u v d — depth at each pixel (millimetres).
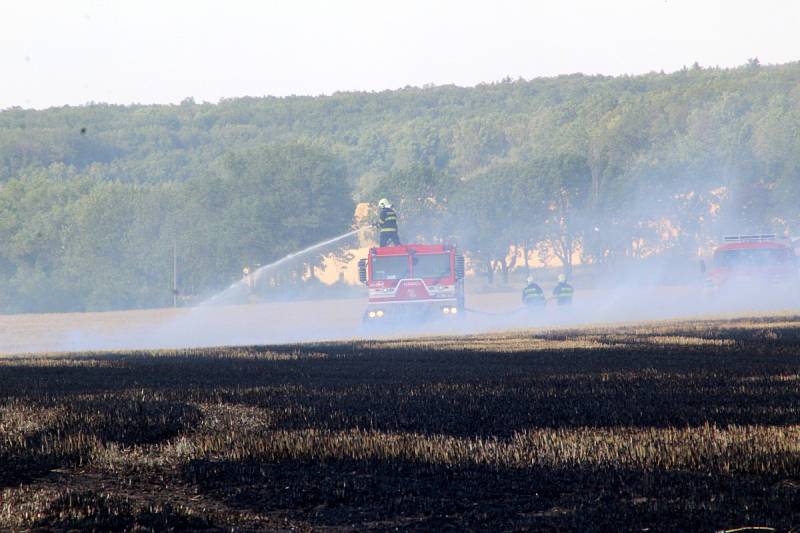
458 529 25391
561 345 87938
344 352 88375
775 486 28422
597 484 29250
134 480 32219
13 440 39281
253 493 29750
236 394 53250
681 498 27234
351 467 32781
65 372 74625
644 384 54062
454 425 40344
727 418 40312
